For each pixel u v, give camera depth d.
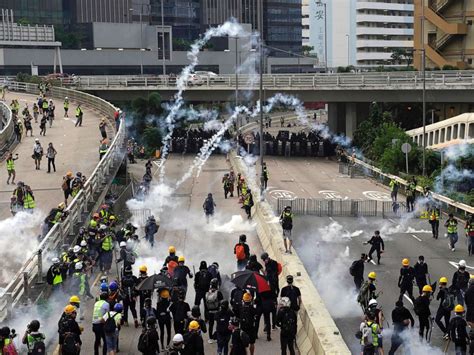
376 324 18.27
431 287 22.17
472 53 100.12
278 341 20.66
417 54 105.12
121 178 48.00
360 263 25.67
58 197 36.28
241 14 181.00
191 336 16.58
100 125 53.31
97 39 154.00
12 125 55.97
